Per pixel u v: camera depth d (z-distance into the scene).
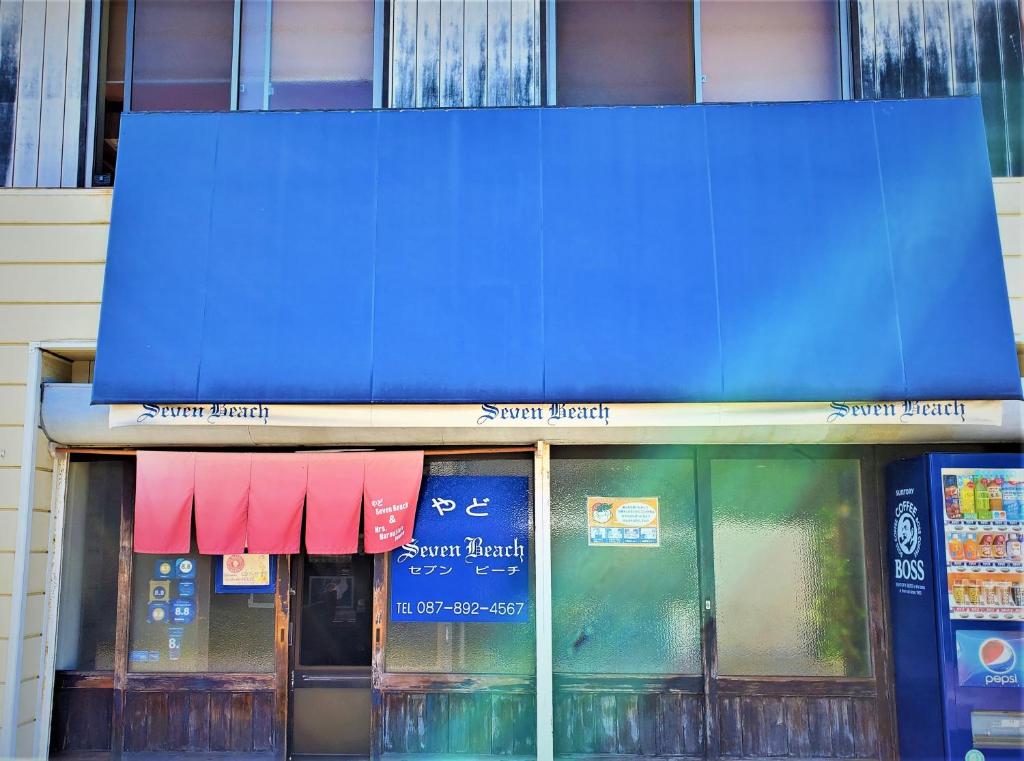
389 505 6.64
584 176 6.61
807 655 6.72
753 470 6.92
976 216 6.41
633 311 6.32
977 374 6.09
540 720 6.50
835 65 7.34
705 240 6.45
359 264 6.48
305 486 6.62
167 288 6.44
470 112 6.80
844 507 6.88
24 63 7.29
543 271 6.43
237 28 7.43
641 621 6.78
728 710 6.66
